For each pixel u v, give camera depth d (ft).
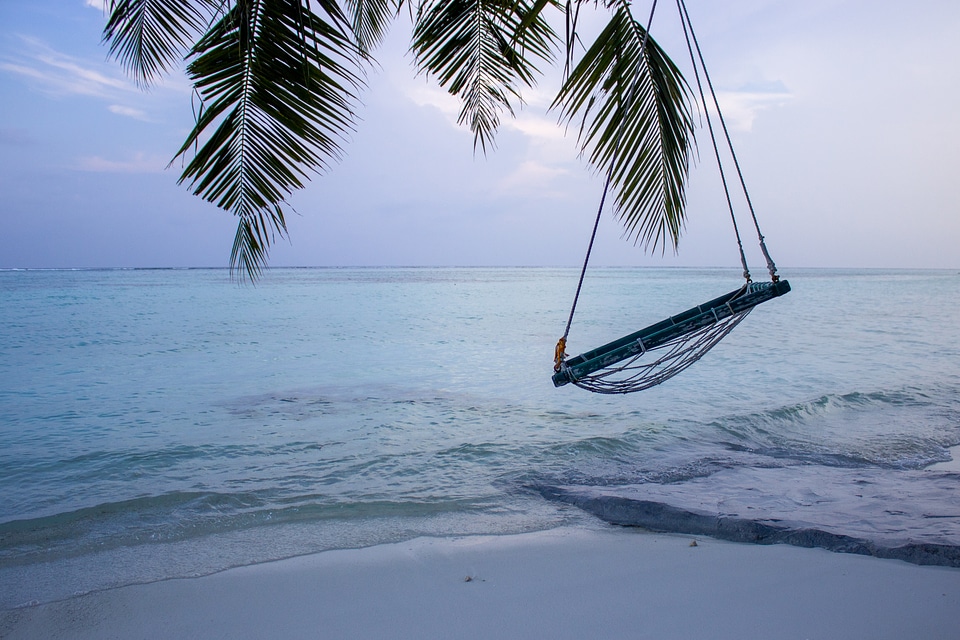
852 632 9.18
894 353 49.62
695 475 19.21
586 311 100.42
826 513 14.80
